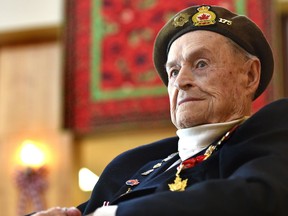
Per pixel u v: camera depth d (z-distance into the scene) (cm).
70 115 740
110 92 732
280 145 173
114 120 725
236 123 193
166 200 149
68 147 733
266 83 217
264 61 214
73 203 726
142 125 713
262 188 152
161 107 713
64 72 750
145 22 742
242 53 207
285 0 714
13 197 720
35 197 716
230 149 178
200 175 181
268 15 693
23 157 733
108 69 739
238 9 693
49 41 784
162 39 218
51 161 731
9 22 793
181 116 197
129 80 731
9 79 777
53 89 763
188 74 199
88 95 738
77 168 743
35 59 780
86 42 750
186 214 146
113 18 750
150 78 725
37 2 797
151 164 209
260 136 176
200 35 204
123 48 740
